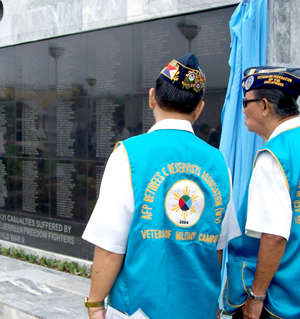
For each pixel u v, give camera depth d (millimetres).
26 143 4715
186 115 1309
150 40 3617
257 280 1392
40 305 3160
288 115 1508
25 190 4754
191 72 1265
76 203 4289
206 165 1263
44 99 4500
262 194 1374
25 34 4562
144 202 1164
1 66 4891
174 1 3410
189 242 1210
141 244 1156
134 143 1225
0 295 3398
